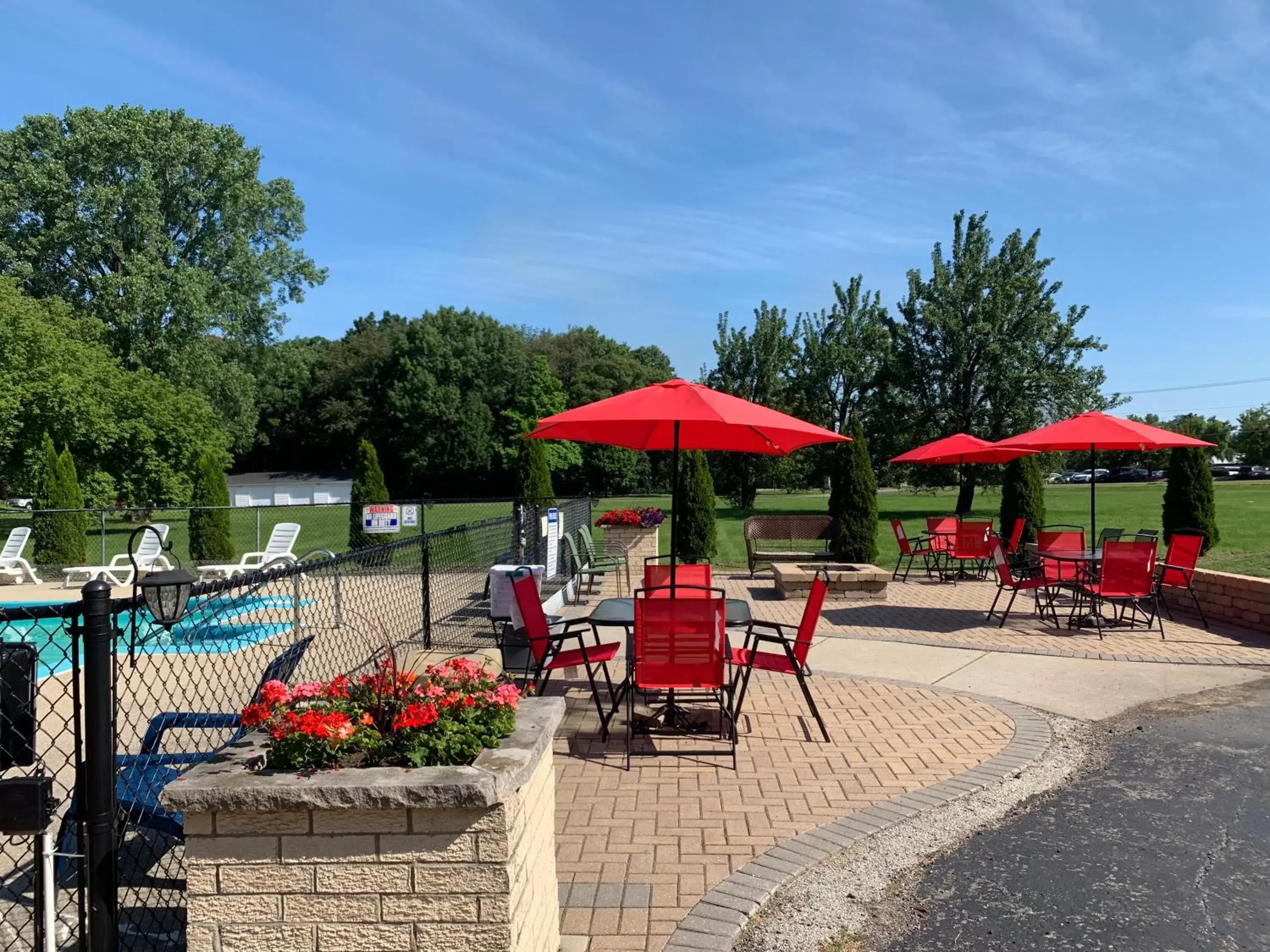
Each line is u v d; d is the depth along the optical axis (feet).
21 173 109.09
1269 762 16.66
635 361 204.64
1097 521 87.20
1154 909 11.13
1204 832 13.48
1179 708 20.36
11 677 7.84
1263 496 119.03
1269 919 10.85
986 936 10.48
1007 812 14.35
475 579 36.58
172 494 99.30
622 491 188.44
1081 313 96.43
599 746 17.74
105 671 7.98
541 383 186.80
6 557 49.19
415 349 182.50
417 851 7.29
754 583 43.06
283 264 131.44
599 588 41.65
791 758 16.94
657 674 16.67
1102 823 13.89
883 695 21.56
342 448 191.72
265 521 108.37
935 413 97.81
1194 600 31.86
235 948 7.36
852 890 11.66
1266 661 24.82
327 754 7.75
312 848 7.30
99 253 110.52
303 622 29.73
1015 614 33.17
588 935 10.37
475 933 7.30
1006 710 20.25
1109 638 28.40
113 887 7.97
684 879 11.87
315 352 190.49
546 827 9.04
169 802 7.18
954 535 47.24
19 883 11.34
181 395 104.47
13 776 14.05
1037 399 95.20
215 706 19.76
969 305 98.73
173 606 8.95
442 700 8.39
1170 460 50.72
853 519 45.01
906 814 14.17
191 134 119.03
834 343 106.42
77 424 92.53
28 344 92.27
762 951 10.19
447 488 183.52
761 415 18.90
